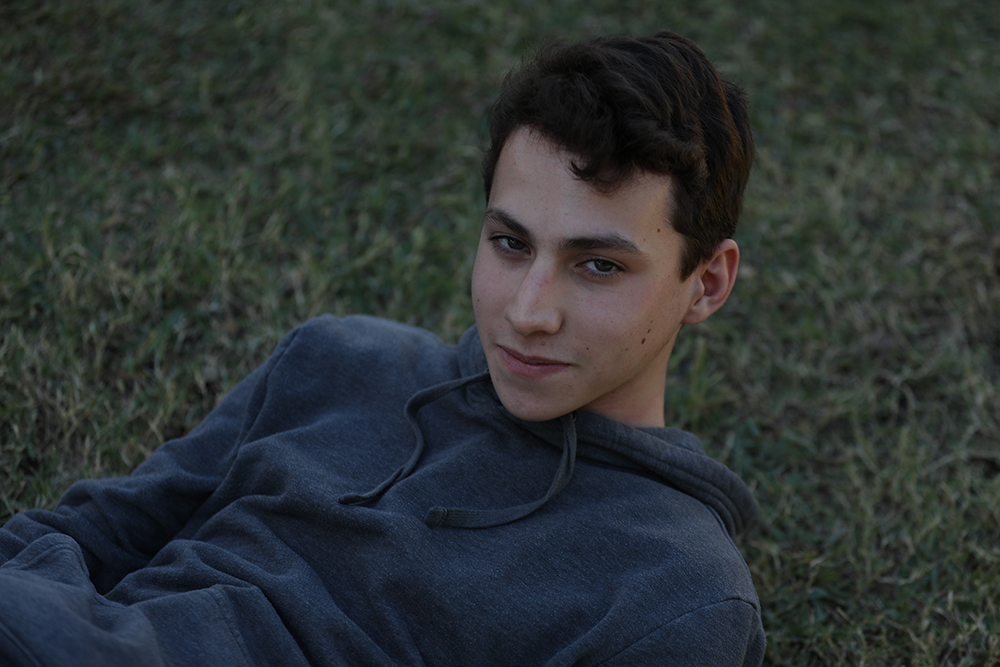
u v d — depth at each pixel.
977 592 2.02
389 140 3.08
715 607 1.27
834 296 2.75
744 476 2.31
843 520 2.22
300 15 3.40
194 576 1.38
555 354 1.30
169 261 2.52
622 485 1.44
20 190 2.69
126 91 3.02
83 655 1.10
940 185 3.15
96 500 1.51
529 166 1.26
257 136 3.03
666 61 1.31
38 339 2.31
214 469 1.60
